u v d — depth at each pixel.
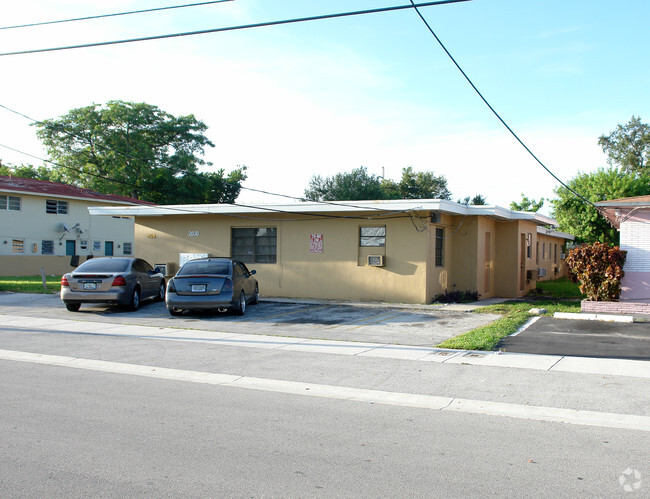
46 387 7.89
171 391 7.78
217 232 21.48
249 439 5.74
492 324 13.57
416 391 7.80
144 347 11.05
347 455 5.29
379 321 14.73
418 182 62.75
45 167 62.47
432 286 18.75
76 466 4.95
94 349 10.83
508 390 7.82
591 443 5.72
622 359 9.77
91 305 18.36
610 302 15.16
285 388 8.02
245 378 8.59
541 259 31.41
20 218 34.88
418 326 13.88
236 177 54.47
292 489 4.50
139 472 4.83
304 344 11.39
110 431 5.93
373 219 19.16
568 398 7.41
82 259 38.47
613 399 7.34
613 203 15.67
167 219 22.28
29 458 5.12
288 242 20.47
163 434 5.86
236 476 4.76
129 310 16.86
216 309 16.61
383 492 4.45
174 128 51.50
